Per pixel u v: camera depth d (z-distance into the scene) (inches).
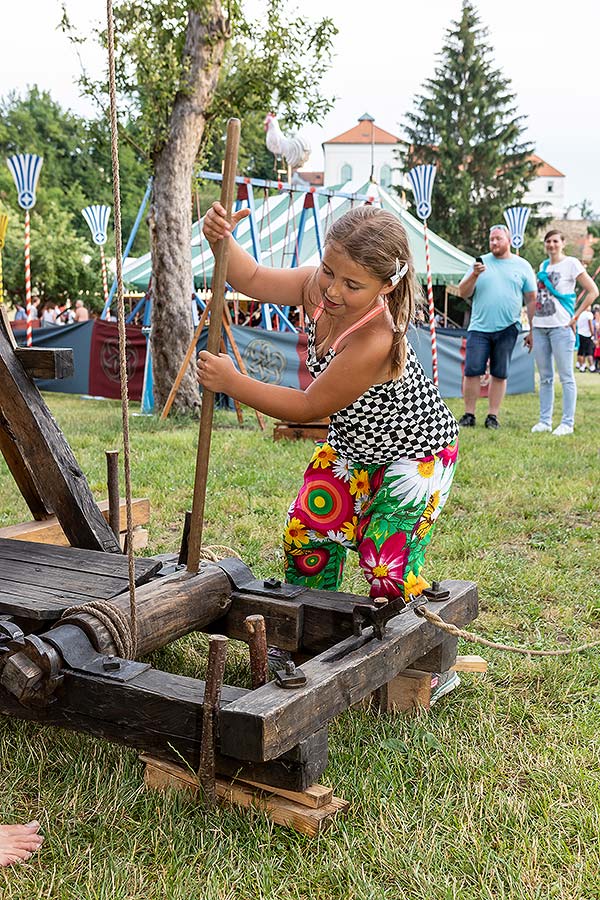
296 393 106.5
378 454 116.0
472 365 390.6
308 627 118.4
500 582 172.2
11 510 227.1
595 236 3270.2
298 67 445.7
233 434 372.8
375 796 97.0
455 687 126.8
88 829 91.0
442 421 116.9
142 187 2359.7
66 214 1684.3
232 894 82.1
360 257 98.3
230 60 449.4
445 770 104.0
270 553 192.9
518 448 329.4
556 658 137.5
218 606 120.1
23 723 112.0
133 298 740.7
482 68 2273.6
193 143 432.1
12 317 1107.3
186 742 92.3
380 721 114.5
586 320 979.9
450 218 2108.8
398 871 85.3
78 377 532.4
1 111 2409.0
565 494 252.4
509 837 91.6
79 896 81.6
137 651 106.2
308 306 116.9
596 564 188.7
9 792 97.7
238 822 91.8
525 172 2219.5
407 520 116.6
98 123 476.1
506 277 381.7
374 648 102.0
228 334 417.1
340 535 123.3
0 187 2037.4
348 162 3476.9
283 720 87.0
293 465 291.7
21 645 96.5
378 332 104.9
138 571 121.6
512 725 116.7
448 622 116.4
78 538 141.9
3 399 142.4
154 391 439.5
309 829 90.1
